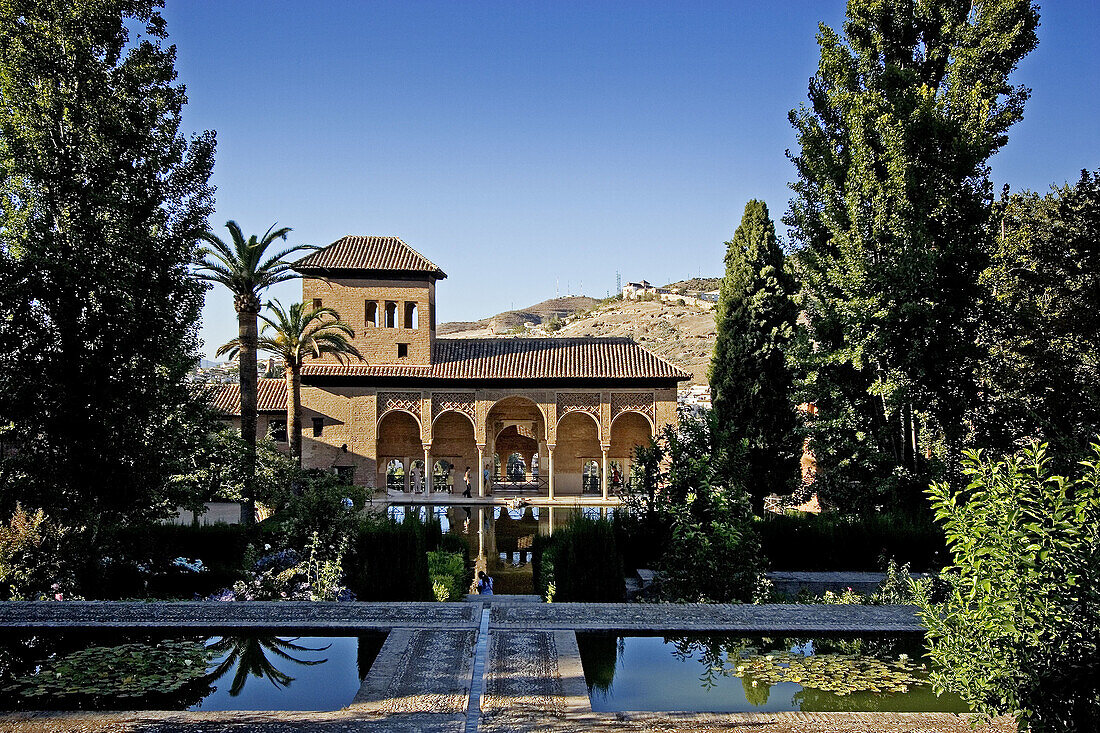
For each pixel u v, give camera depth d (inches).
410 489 1542.8
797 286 956.0
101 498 514.3
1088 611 199.3
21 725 239.1
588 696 262.5
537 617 356.2
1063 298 666.8
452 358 1441.9
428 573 463.2
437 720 240.8
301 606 370.6
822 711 259.9
